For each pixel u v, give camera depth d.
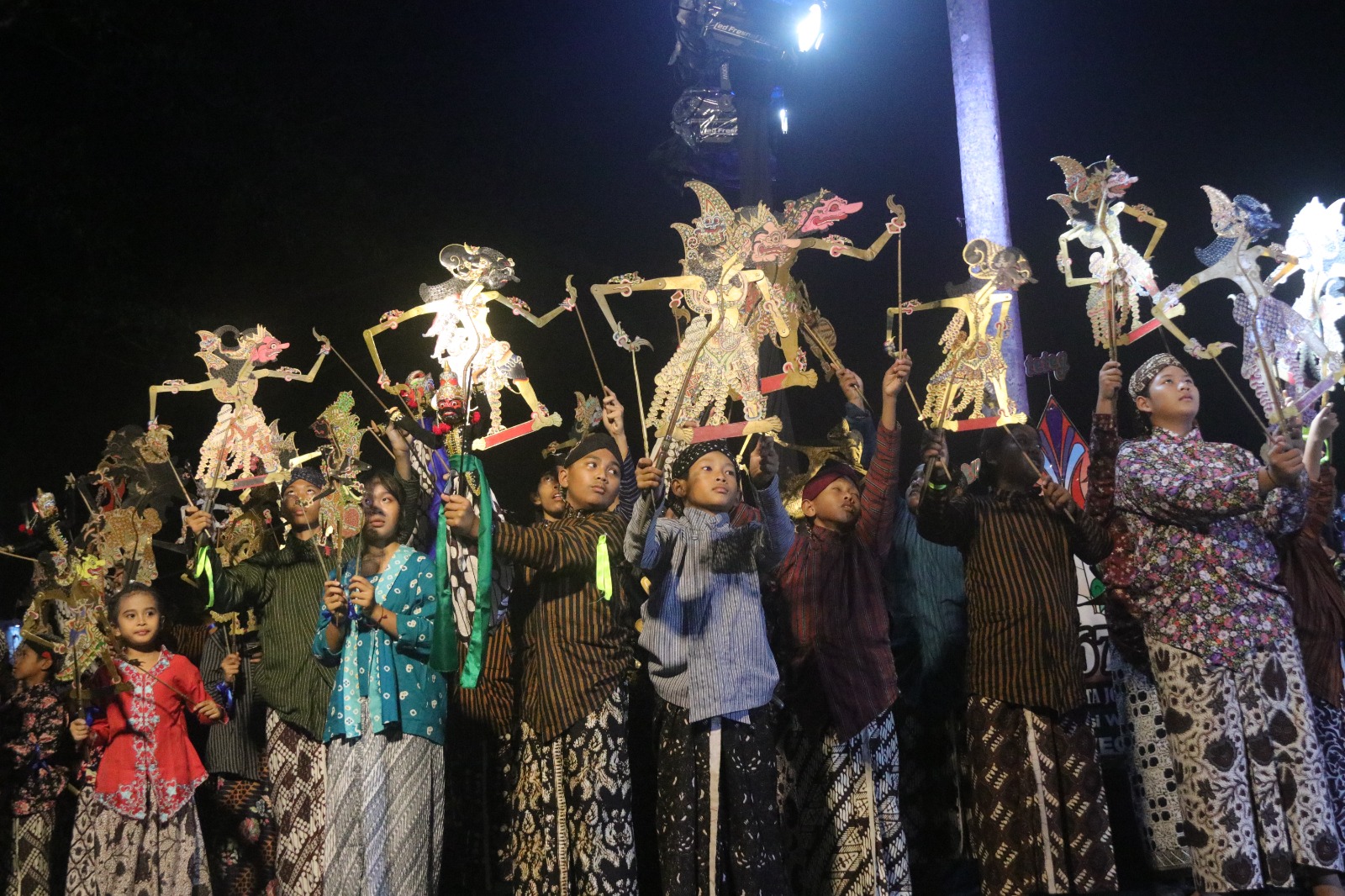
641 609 4.31
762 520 4.36
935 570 5.11
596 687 4.18
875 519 4.40
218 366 4.97
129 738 4.76
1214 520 4.19
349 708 4.27
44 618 5.29
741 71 6.25
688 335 4.30
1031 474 4.56
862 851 4.27
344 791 4.25
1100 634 5.30
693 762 4.08
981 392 4.44
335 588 4.24
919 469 4.94
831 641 4.39
